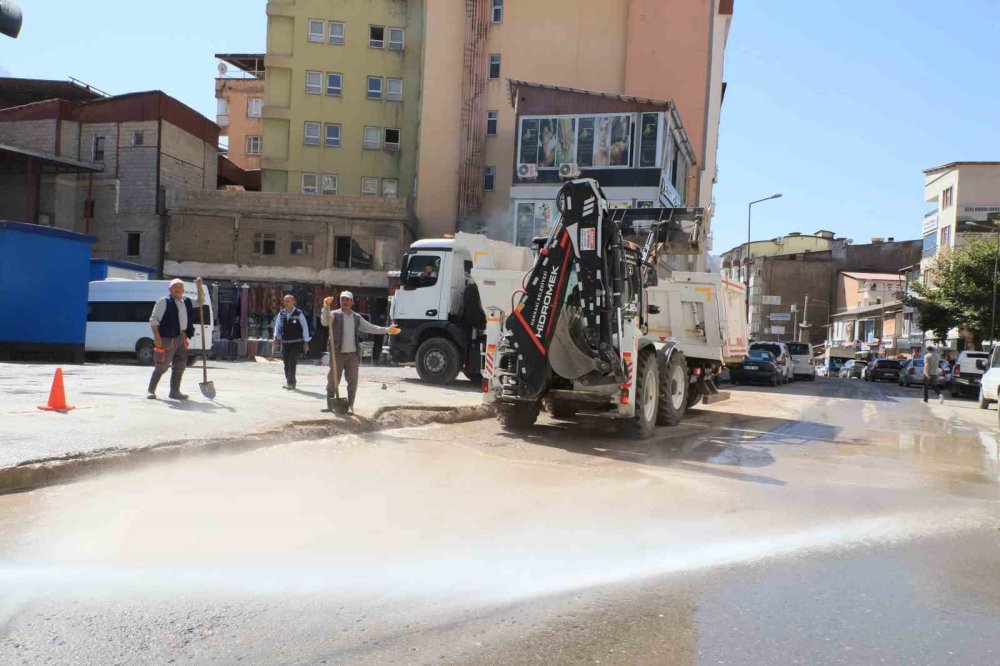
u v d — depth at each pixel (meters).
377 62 47.81
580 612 3.84
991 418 19.34
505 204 43.19
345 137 47.59
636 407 11.02
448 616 3.73
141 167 40.50
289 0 47.44
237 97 62.62
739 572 4.61
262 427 8.94
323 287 38.91
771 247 98.44
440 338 17.45
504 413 11.41
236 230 39.12
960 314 40.50
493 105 43.56
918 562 4.94
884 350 65.81
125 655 3.19
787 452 10.38
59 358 22.06
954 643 3.58
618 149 35.78
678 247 16.19
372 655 3.25
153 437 7.80
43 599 3.80
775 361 31.30
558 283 10.60
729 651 3.42
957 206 51.41
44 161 38.72
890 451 11.01
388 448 9.00
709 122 49.16
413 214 42.16
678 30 43.28
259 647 3.30
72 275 22.34
